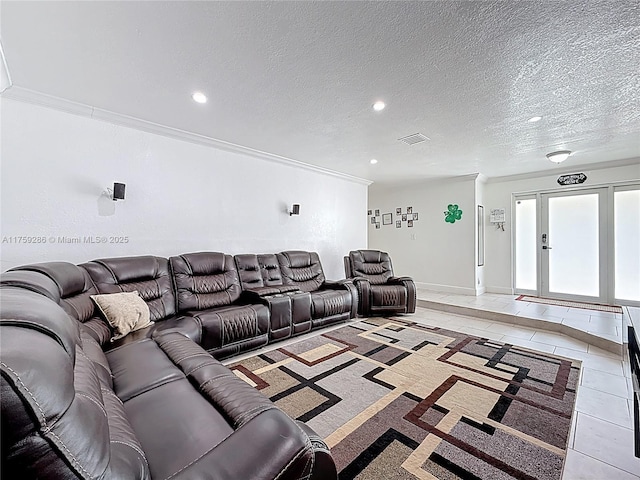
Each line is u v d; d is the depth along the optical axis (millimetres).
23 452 519
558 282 5273
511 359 2826
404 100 2594
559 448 1632
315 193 5188
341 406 2033
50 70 2164
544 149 3977
